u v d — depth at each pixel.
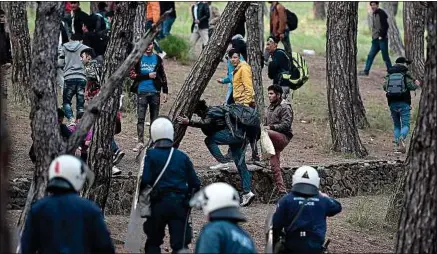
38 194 12.55
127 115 27.25
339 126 25.06
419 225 11.70
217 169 20.62
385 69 42.16
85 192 15.37
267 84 34.00
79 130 12.66
